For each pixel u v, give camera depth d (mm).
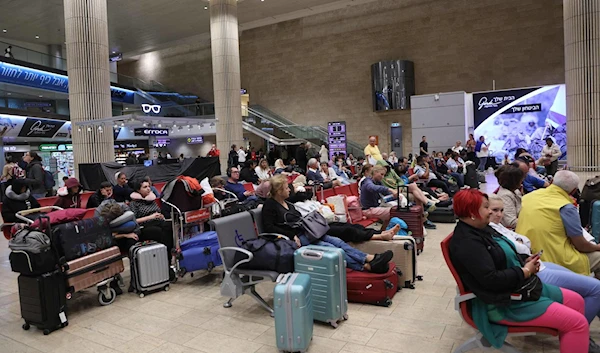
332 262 3369
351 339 3223
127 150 24609
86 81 10844
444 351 2986
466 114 16203
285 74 24406
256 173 10461
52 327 3605
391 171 7344
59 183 19922
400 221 5438
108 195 5828
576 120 11148
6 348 3340
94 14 10922
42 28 21578
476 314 2492
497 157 16391
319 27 23234
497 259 2447
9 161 11945
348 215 5613
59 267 3705
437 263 5172
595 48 10797
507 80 19234
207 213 5395
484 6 19469
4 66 17422
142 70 30312
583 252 3131
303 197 5145
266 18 22328
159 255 4551
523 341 3111
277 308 2986
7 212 5715
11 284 5094
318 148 19984
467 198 2490
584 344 2283
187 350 3180
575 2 10977
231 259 3881
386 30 21531
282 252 3705
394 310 3760
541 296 2479
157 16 20359
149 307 4117
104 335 3508
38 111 18656
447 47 20281
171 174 9828
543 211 3158
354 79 22469
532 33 18656
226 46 15898
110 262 4203
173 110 24641
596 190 4070
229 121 16016
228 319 3752
